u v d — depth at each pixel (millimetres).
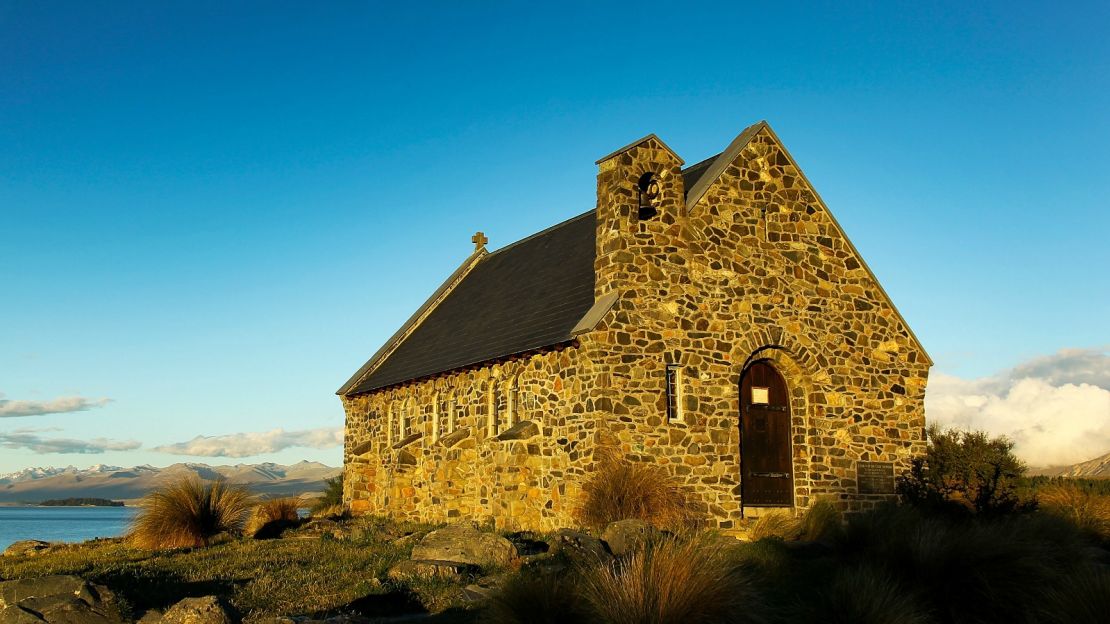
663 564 11406
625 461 20328
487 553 15711
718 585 11133
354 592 14000
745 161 23531
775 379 23766
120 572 16719
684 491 20922
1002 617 11992
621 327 20844
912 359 25125
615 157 21734
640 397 20797
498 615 11414
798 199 24188
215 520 22594
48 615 11992
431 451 27672
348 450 34344
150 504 22109
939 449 25859
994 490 20469
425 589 13945
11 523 106062
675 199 22188
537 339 22531
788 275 23594
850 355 24172
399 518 28516
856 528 16172
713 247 22531
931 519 15766
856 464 23703
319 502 37156
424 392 28578
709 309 22172
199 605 11547
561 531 16562
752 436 23062
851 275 24656
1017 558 12516
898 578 12531
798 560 15625
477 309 30188
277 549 20062
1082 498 20703
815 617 11703
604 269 21594
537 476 22234
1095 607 10969
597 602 11039
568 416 21234
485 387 24922
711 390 21859
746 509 22516
